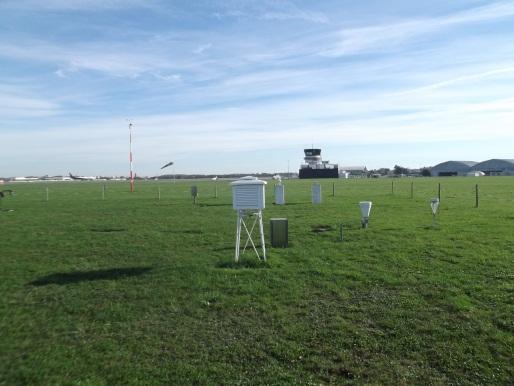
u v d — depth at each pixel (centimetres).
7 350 857
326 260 1462
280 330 922
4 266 1516
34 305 1108
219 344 868
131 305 1090
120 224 2586
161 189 7600
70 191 7406
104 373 767
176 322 980
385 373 755
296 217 2675
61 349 859
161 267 1453
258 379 744
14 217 3084
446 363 779
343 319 962
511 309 973
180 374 761
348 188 6606
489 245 1620
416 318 952
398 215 2656
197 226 2408
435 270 1294
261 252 1603
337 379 743
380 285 1176
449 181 9731
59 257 1656
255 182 1414
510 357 786
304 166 18125
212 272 1346
